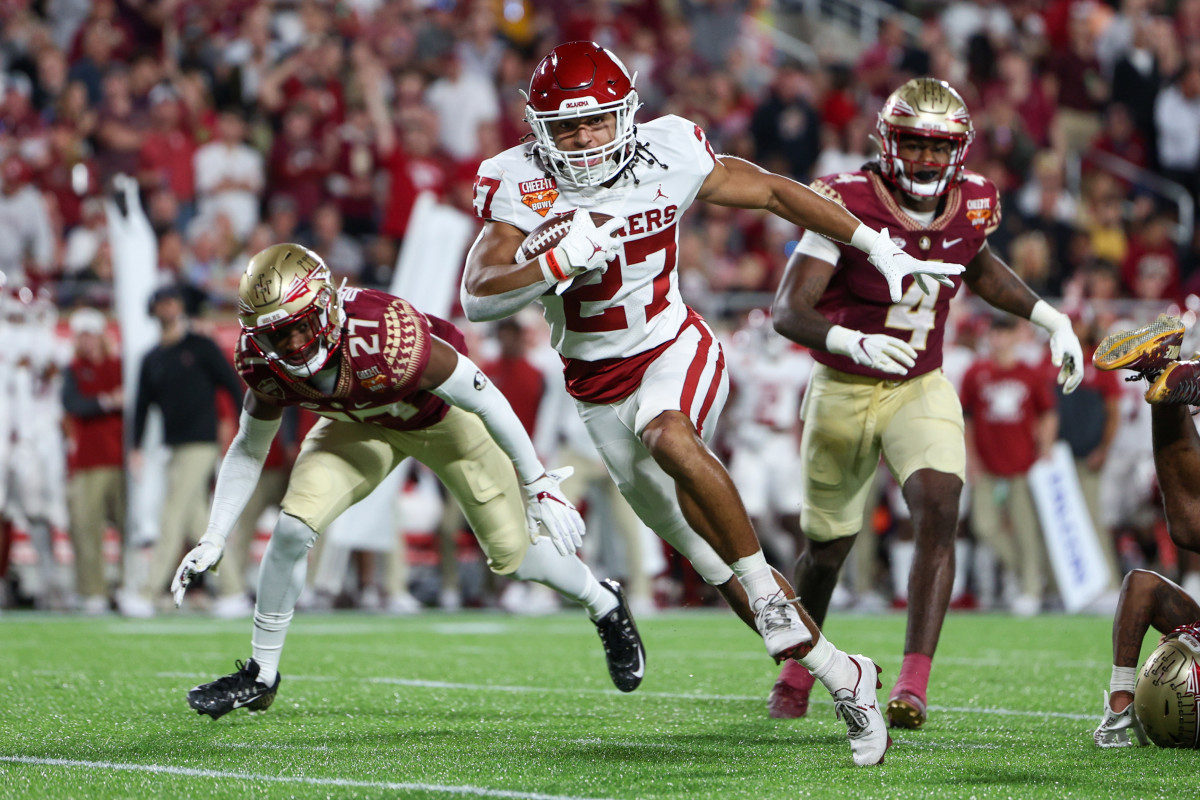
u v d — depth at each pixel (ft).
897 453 44.37
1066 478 100.27
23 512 97.55
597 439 40.73
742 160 38.96
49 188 123.24
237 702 43.04
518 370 97.91
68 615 93.76
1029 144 143.02
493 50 147.54
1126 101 156.56
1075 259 131.64
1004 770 34.14
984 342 109.19
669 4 164.66
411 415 42.78
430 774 33.58
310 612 98.22
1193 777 33.12
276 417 42.14
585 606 47.60
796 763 35.35
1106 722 38.04
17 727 42.04
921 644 41.50
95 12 137.39
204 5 141.38
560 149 37.19
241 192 124.16
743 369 106.52
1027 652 68.74
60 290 108.37
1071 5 167.73
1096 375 102.94
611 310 38.75
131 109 126.93
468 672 59.00
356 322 39.86
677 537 40.75
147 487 94.17
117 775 33.42
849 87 150.41
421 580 110.73
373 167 129.59
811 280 43.70
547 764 35.04
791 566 107.65
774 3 179.93
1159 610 38.40
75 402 95.76
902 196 44.91
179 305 90.99
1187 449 37.11
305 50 132.46
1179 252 149.07
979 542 107.45
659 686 54.65
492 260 36.83
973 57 154.92
